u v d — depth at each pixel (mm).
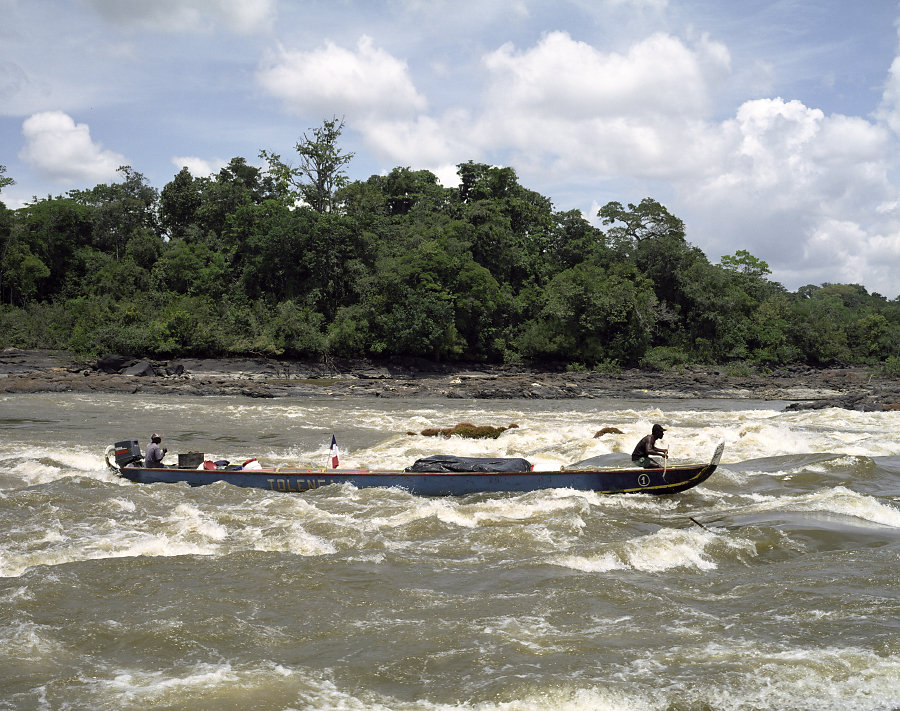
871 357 87812
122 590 9328
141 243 78312
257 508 14016
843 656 7238
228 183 84125
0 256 71875
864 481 17359
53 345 62812
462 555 11094
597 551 10875
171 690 6684
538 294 77250
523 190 93500
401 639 7840
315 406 42312
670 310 81562
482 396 54188
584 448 22562
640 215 87375
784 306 87250
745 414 39031
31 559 10641
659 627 8102
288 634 8031
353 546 11570
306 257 69250
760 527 12297
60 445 22969
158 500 14648
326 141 79812
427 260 68625
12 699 6500
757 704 6387
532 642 7715
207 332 62031
